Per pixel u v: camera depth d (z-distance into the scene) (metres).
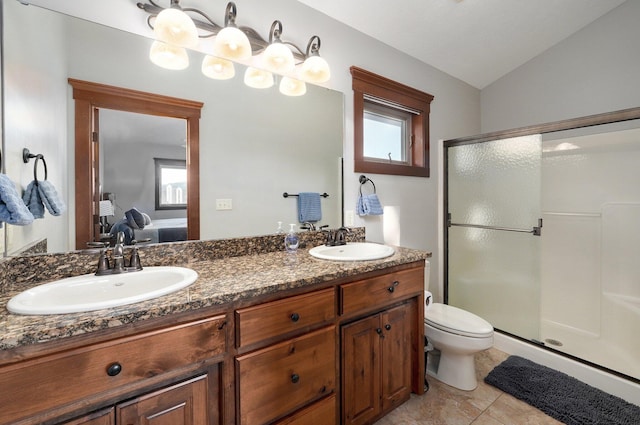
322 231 1.92
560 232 2.50
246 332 1.00
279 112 1.75
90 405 0.75
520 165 2.27
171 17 1.21
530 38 2.47
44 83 1.13
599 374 1.74
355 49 2.04
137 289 1.12
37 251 1.12
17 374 0.67
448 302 2.69
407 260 1.53
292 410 1.12
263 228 1.70
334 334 1.25
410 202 2.45
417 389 1.69
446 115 2.73
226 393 0.97
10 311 0.78
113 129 1.29
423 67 2.51
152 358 0.83
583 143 2.38
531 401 1.64
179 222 1.44
